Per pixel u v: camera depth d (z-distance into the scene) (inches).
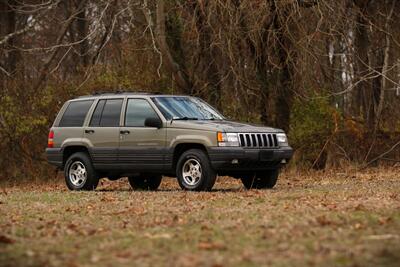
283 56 1348.4
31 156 1443.2
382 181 1139.9
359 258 405.4
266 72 1371.8
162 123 927.0
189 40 1358.3
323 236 485.4
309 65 1344.7
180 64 1412.4
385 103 1620.3
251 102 1407.5
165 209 685.9
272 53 1342.3
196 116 946.7
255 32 1296.8
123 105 970.7
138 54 1435.8
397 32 1526.8
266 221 571.8
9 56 1872.5
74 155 1011.3
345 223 550.3
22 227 579.8
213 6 1275.8
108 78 1428.4
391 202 711.1
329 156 1449.3
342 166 1437.0
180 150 925.2
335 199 757.9
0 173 1433.3
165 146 920.9
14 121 1412.4
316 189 932.6
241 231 523.8
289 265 392.2
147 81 1429.6
